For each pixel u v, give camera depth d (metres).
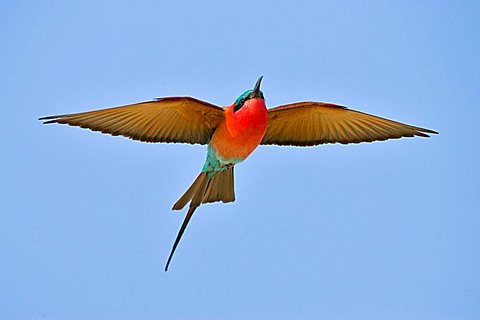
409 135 10.23
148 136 9.98
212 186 10.35
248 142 9.70
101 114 9.33
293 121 10.40
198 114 9.76
